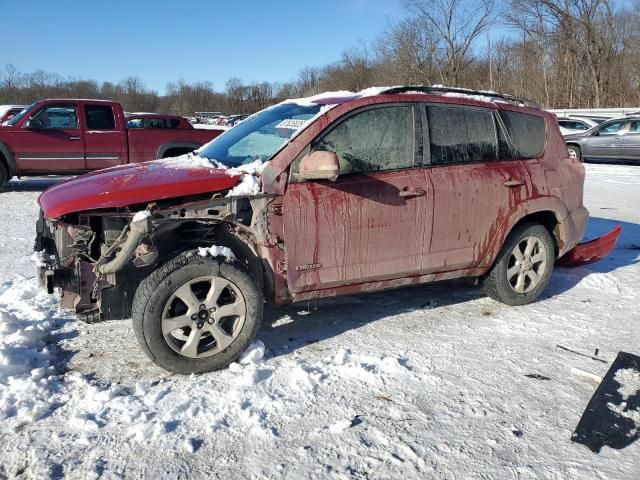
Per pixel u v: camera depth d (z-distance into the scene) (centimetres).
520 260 498
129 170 418
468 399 342
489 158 477
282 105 489
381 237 417
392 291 545
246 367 373
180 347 362
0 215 917
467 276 477
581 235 539
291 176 391
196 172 390
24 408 321
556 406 337
